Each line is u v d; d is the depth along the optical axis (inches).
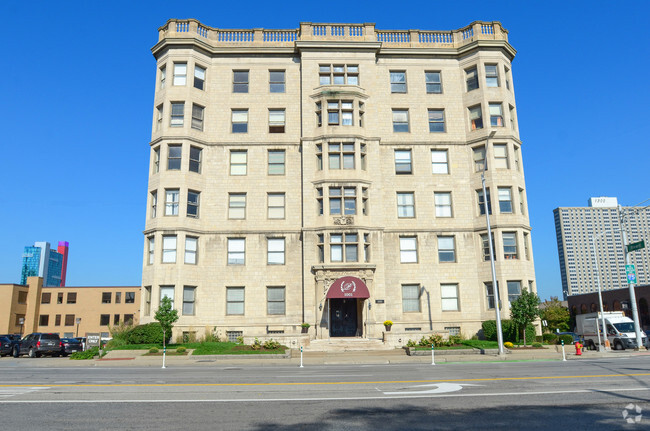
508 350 1104.8
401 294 1364.4
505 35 1523.1
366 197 1374.3
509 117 1449.3
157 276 1257.4
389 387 515.5
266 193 1397.6
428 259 1389.0
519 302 1187.9
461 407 394.6
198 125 1405.0
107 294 2901.1
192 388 516.4
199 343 1182.9
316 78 1450.5
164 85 1400.1
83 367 886.4
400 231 1400.1
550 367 764.0
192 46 1418.6
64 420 354.3
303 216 1357.0
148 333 1169.4
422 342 1168.2
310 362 951.0
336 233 1333.7
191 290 1299.2
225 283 1330.0
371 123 1432.1
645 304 2738.7
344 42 1466.5
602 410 379.2
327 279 1302.9
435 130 1480.1
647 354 1140.5
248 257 1352.1
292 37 1510.8
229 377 634.8
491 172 1398.9
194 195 1358.3
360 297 1242.0
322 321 1277.1
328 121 1413.6
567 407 391.9
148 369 804.0
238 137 1427.2
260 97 1460.4
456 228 1408.7
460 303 1364.4
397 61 1508.4
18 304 2758.4
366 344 1195.9
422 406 399.9
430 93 1496.1
